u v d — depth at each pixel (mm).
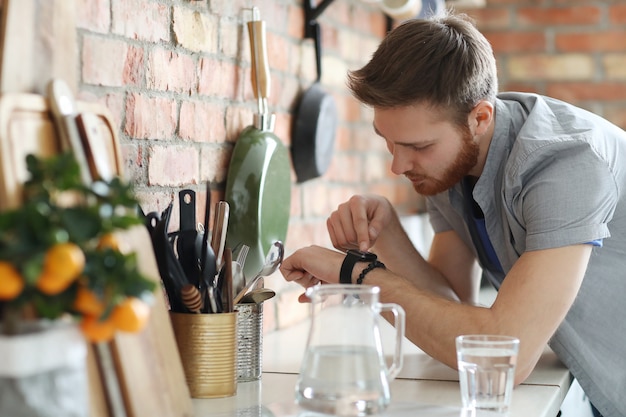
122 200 794
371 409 1030
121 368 938
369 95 1470
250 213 1641
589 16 3129
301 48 2043
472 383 1182
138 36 1382
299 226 2061
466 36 1501
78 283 758
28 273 702
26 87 984
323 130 2023
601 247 1574
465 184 1705
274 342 1794
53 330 765
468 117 1491
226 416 1123
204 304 1249
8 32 957
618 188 1479
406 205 2982
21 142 911
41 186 781
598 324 1573
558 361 1649
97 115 1062
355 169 2494
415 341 1420
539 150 1437
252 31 1696
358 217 1692
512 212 1505
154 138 1435
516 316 1362
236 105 1726
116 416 948
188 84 1540
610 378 1564
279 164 1707
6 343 736
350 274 1470
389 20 2783
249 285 1347
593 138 1462
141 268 1034
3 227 730
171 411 1030
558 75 3162
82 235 748
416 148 1502
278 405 1194
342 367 1029
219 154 1658
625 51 3111
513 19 3178
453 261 1923
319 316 1048
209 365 1232
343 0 2375
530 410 1226
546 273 1379
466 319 1381
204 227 1256
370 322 1047
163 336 1047
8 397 741
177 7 1495
